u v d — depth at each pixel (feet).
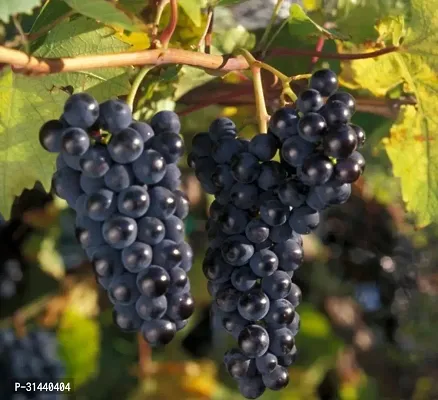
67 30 3.04
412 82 3.33
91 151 2.76
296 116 2.85
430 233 5.59
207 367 5.20
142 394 4.97
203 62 2.98
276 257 2.91
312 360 5.61
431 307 5.96
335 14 3.43
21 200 4.45
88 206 2.77
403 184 3.42
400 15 3.35
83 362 4.84
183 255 2.84
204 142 2.99
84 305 4.86
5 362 4.06
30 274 4.77
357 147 2.89
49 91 3.08
